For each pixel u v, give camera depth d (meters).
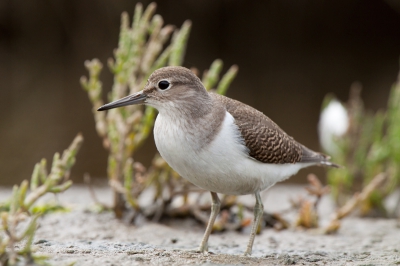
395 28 26.30
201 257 7.76
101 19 25.86
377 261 7.89
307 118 22.64
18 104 23.86
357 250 9.04
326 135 13.83
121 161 10.82
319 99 24.58
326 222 11.83
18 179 16.30
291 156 9.01
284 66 26.67
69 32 26.36
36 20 26.56
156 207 11.01
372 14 26.22
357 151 13.64
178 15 25.73
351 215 12.78
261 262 7.68
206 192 11.03
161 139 8.06
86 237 9.36
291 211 12.44
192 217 11.15
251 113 8.55
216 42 26.44
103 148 19.45
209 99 8.18
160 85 8.18
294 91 25.25
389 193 12.62
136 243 8.89
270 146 8.40
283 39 26.88
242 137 8.08
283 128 21.53
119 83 11.11
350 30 26.70
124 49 11.12
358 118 13.98
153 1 25.23
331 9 26.30
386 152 13.11
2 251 6.40
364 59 26.50
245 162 8.12
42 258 6.37
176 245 9.20
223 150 7.85
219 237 10.33
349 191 13.62
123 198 11.01
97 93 11.16
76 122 21.91
